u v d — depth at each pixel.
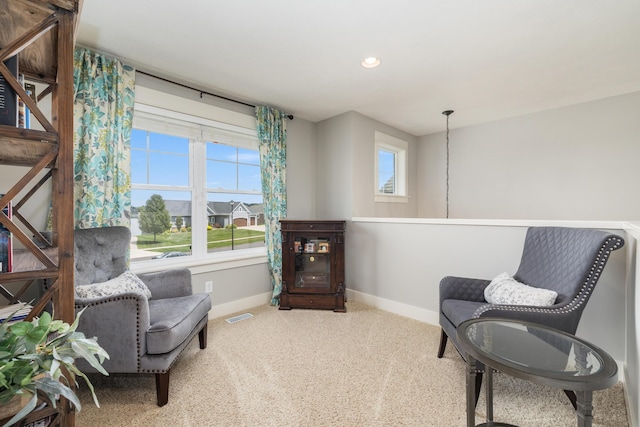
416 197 4.56
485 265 2.35
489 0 1.58
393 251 2.99
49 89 1.33
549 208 3.36
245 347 2.19
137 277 1.97
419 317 2.76
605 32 1.86
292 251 3.05
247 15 1.72
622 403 1.53
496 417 1.45
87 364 1.50
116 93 2.20
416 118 3.68
